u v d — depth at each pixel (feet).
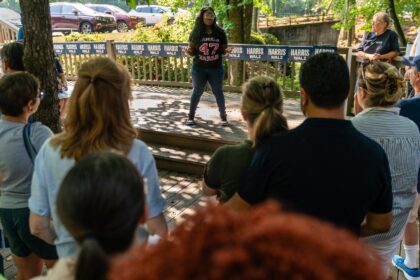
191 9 37.01
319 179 4.65
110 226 3.13
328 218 4.67
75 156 4.93
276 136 5.11
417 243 9.34
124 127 5.15
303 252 1.73
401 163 6.18
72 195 3.20
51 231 5.62
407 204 6.43
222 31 16.31
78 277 2.78
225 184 6.51
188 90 24.63
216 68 16.66
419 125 7.86
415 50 14.16
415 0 31.55
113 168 3.29
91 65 5.13
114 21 69.67
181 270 1.76
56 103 10.94
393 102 6.29
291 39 79.71
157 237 4.82
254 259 1.71
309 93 4.93
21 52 10.39
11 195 7.04
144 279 1.82
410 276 9.39
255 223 1.90
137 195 3.32
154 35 36.01
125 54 25.88
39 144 6.90
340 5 36.09
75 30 67.46
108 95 5.00
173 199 13.56
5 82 6.82
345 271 1.73
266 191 4.97
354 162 4.71
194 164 15.48
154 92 24.16
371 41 16.65
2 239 8.04
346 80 4.85
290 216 2.01
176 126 17.63
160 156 16.01
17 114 6.97
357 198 4.71
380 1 31.73
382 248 6.34
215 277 1.67
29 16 10.11
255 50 21.76
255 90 5.91
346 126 4.88
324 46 19.19
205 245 1.80
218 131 16.89
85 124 4.99
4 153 6.82
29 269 7.72
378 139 6.18
